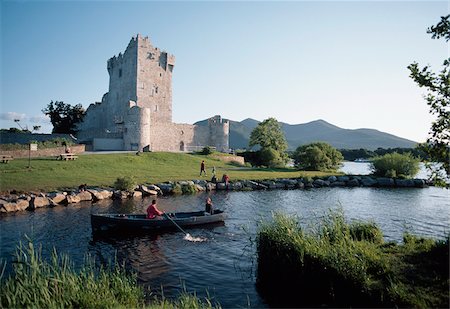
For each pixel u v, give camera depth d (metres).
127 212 27.34
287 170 63.00
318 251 12.66
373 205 32.91
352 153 186.00
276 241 14.39
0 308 9.67
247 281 14.01
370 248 12.82
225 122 88.38
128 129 67.12
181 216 24.30
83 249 18.16
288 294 12.69
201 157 64.88
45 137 65.00
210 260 16.56
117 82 87.62
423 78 10.82
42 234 20.69
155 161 53.84
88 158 48.16
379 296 10.15
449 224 24.34
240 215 27.17
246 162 73.31
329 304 11.41
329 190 44.78
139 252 17.77
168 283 13.84
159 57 86.44
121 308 10.55
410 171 57.12
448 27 10.50
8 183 32.41
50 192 31.52
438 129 10.81
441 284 9.92
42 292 10.13
